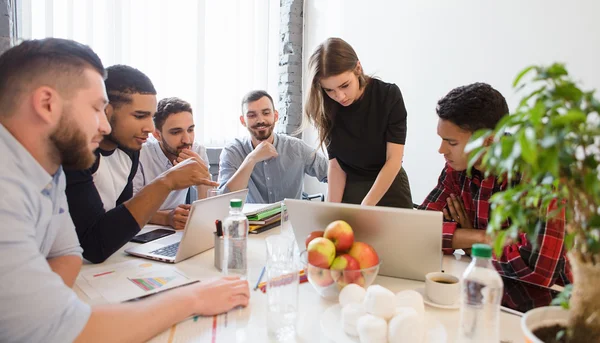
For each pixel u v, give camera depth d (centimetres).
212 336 77
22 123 79
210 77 330
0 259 68
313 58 176
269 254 106
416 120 272
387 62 292
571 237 52
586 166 46
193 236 120
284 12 368
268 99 264
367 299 75
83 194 123
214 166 332
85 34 280
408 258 102
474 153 55
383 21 293
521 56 211
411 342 68
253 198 276
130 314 75
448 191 150
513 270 107
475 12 231
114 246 120
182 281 104
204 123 329
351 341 74
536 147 42
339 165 208
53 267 98
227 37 336
